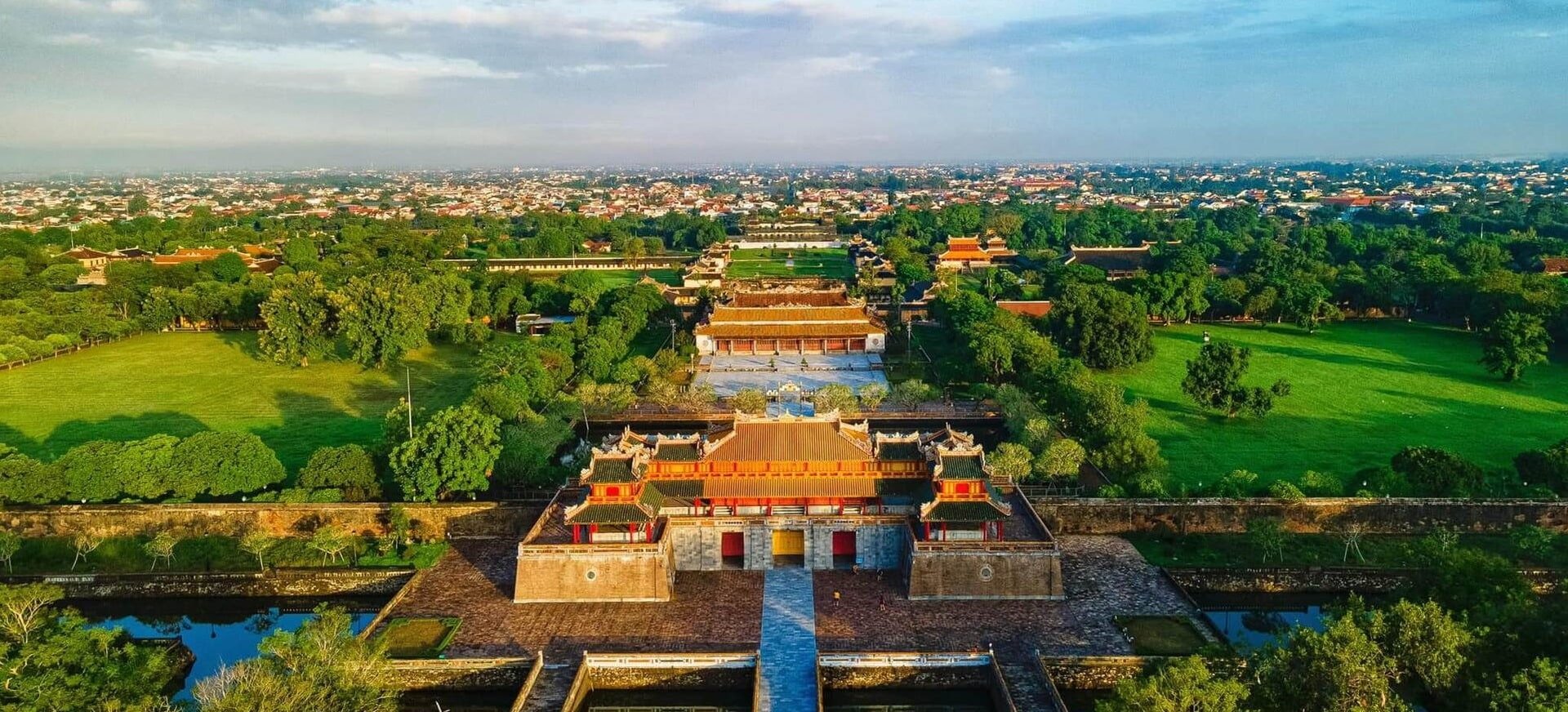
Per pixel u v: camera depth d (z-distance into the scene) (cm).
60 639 6194
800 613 8244
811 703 6931
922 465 9106
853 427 9619
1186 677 5428
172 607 9175
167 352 19025
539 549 8506
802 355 18838
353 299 17400
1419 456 10338
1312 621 8694
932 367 17500
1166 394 15250
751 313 19512
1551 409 13988
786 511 9175
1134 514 10056
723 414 13775
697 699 7369
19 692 5822
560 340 16212
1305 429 13188
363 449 10838
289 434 13300
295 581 9194
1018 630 7938
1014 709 6775
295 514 10131
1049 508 10088
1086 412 11569
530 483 10638
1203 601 9069
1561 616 5831
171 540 9331
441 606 8481
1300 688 5584
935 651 7350
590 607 8438
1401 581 8981
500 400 12012
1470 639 5688
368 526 10125
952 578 8469
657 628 8012
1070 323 18175
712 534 9069
